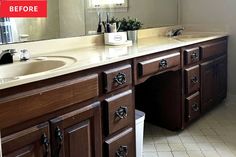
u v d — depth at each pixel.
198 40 2.78
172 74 2.67
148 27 3.16
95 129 1.65
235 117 3.10
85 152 1.60
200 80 2.92
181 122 2.72
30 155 1.32
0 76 1.58
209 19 3.55
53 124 1.40
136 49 2.13
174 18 3.60
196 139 2.62
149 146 2.51
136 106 3.00
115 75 1.75
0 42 1.78
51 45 2.08
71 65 1.52
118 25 2.61
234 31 3.42
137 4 2.93
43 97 1.33
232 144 2.51
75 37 2.26
